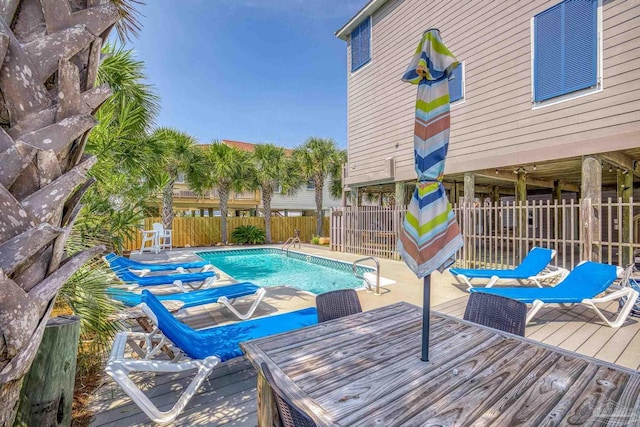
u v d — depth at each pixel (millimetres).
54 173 1006
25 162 949
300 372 1595
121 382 2018
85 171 1090
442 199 1767
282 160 16281
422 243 1739
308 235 19062
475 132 7625
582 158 5992
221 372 2891
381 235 10414
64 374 1871
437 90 1799
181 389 2613
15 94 951
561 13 6105
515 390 1418
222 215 15820
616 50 5500
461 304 4789
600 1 5645
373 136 10719
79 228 2910
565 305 4672
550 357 1727
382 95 10312
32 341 991
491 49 7270
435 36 1803
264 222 17781
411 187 12492
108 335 2727
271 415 1644
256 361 1721
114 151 3604
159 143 4590
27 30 991
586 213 5602
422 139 1823
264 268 10836
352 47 11500
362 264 9156
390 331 2119
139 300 3359
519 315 2305
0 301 893
